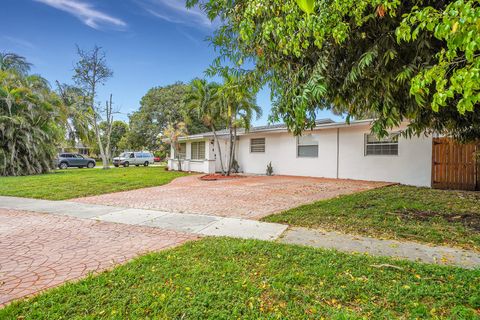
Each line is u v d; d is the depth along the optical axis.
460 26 1.91
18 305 2.57
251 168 17.52
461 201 7.45
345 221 5.50
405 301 2.57
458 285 2.83
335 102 4.21
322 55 3.66
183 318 2.36
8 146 15.70
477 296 2.60
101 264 3.55
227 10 4.14
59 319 2.35
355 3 2.88
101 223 5.57
